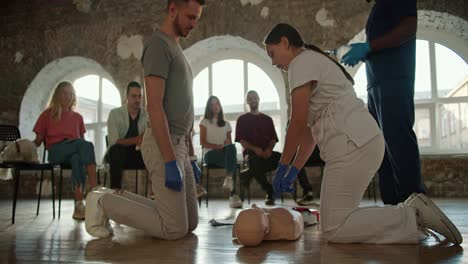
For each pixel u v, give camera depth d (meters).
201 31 6.00
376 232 1.58
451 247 1.51
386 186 1.97
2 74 6.71
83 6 6.49
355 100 1.65
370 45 1.80
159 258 1.41
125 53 6.27
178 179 1.73
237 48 6.34
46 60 6.59
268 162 4.41
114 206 1.87
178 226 1.83
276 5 5.75
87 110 6.82
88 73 6.82
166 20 1.89
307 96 1.62
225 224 2.39
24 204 4.72
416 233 1.57
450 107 5.56
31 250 1.63
